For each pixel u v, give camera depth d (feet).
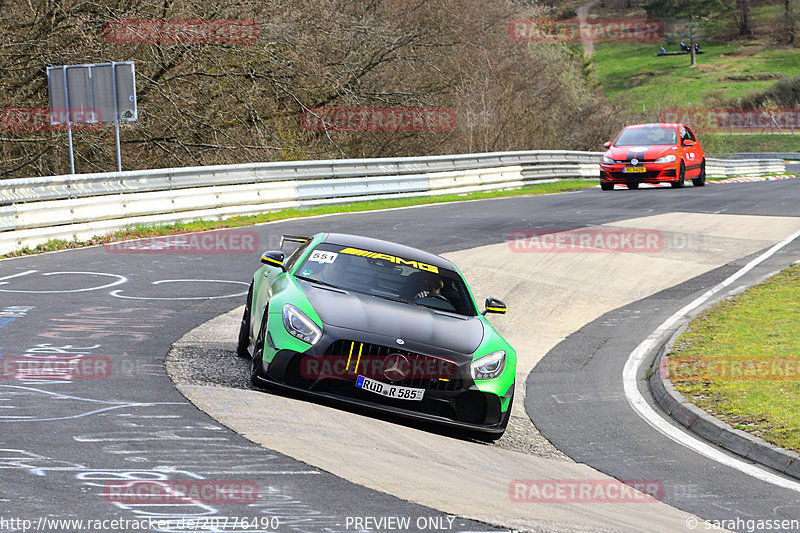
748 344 134.10
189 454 70.64
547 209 280.92
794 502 77.92
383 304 97.76
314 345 89.66
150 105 320.09
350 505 62.85
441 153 445.78
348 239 112.98
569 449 93.50
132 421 78.38
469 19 472.44
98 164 322.96
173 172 225.97
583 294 175.32
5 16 281.74
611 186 345.51
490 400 91.35
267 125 355.36
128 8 304.50
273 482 65.92
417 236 220.64
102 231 200.85
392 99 399.85
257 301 107.45
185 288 152.35
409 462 76.95
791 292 169.07
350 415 89.76
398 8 424.87
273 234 215.10
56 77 230.27
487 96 460.55
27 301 132.57
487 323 102.94
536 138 505.25
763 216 264.72
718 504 76.23
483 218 257.34
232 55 329.31
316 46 358.43
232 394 90.84
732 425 98.68
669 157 337.31
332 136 390.21
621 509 71.82
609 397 115.85
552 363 132.87
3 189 176.96
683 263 201.98
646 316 161.27
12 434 72.08
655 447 94.99
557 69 620.08
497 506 67.31
